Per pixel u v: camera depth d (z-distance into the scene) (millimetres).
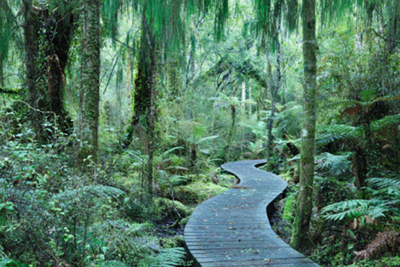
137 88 8438
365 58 6809
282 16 5648
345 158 5848
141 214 5148
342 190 5730
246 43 14227
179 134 10469
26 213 2131
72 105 6805
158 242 4098
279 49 11438
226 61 15461
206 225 4969
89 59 4828
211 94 15156
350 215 3900
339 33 7223
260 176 10109
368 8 5895
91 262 2393
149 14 5527
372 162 5238
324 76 7727
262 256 3689
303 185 4336
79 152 4434
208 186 8578
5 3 5625
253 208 6043
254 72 16438
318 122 7113
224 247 3996
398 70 6152
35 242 2152
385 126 5199
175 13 5434
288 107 14469
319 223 4867
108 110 9852
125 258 2910
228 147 15609
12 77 7758
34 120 5078
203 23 12516
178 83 10633
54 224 2279
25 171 2424
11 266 1979
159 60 7312
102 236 2695
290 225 5590
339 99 6742
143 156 6750
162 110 9227
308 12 4266
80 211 2484
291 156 10508
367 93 5453
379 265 3518
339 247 4391
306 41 4293
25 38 5789
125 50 8188
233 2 10508
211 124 14898
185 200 7309
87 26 4836
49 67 6242
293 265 3434
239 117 17188
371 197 4805
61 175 3074
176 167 8508
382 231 4004
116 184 5336
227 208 6047
